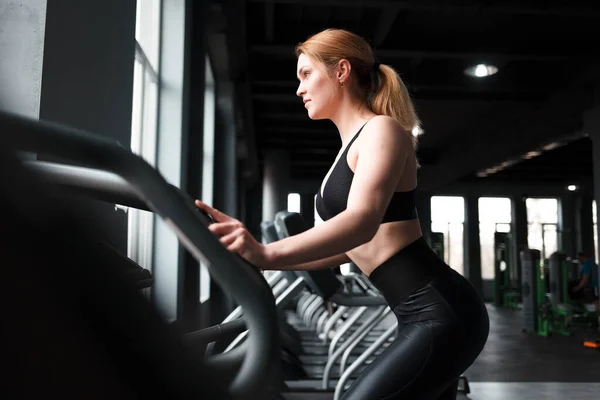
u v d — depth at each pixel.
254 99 8.85
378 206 0.98
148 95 3.55
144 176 0.38
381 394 1.11
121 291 0.28
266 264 0.79
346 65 1.25
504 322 9.31
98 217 0.29
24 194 0.25
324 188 1.22
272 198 12.46
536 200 15.53
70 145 0.34
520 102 8.50
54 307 0.26
